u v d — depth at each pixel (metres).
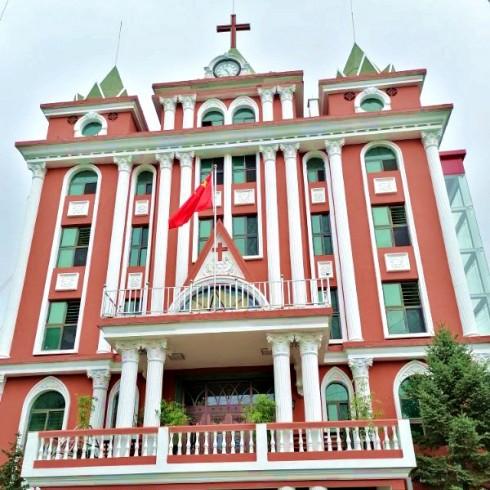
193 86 24.47
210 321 15.65
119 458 13.35
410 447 12.88
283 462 12.89
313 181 22.12
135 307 20.02
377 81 23.45
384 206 21.00
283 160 22.16
